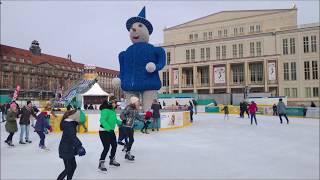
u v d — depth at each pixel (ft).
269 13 196.34
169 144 37.63
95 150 33.30
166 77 211.20
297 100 172.24
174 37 225.76
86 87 126.72
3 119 82.38
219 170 24.16
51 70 293.02
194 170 24.16
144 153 31.42
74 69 324.19
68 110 19.57
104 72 357.82
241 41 189.16
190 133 49.96
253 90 185.26
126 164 26.22
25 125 39.45
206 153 31.40
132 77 56.24
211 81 191.83
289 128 57.82
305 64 172.55
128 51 57.67
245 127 60.23
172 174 22.93
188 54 206.49
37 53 297.33
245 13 203.82
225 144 37.58
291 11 190.19
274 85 175.42
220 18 211.00
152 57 56.65
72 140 18.84
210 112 130.62
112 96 24.29
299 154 30.83
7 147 35.91
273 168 24.80
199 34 216.74
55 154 31.19
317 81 168.45
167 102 152.97
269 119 85.46
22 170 24.14
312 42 171.42
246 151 32.63
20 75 257.96
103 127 23.52
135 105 28.02
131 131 27.68
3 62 242.99
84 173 23.04
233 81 192.13
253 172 23.48
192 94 168.35
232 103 170.71
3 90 236.02
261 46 183.62
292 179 21.43
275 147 35.19
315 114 95.40
